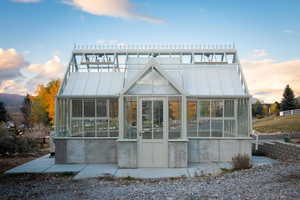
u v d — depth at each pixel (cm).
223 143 1321
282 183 770
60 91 1376
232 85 1412
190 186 837
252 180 841
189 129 1338
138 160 1220
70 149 1330
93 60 1638
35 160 1425
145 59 1481
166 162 1216
